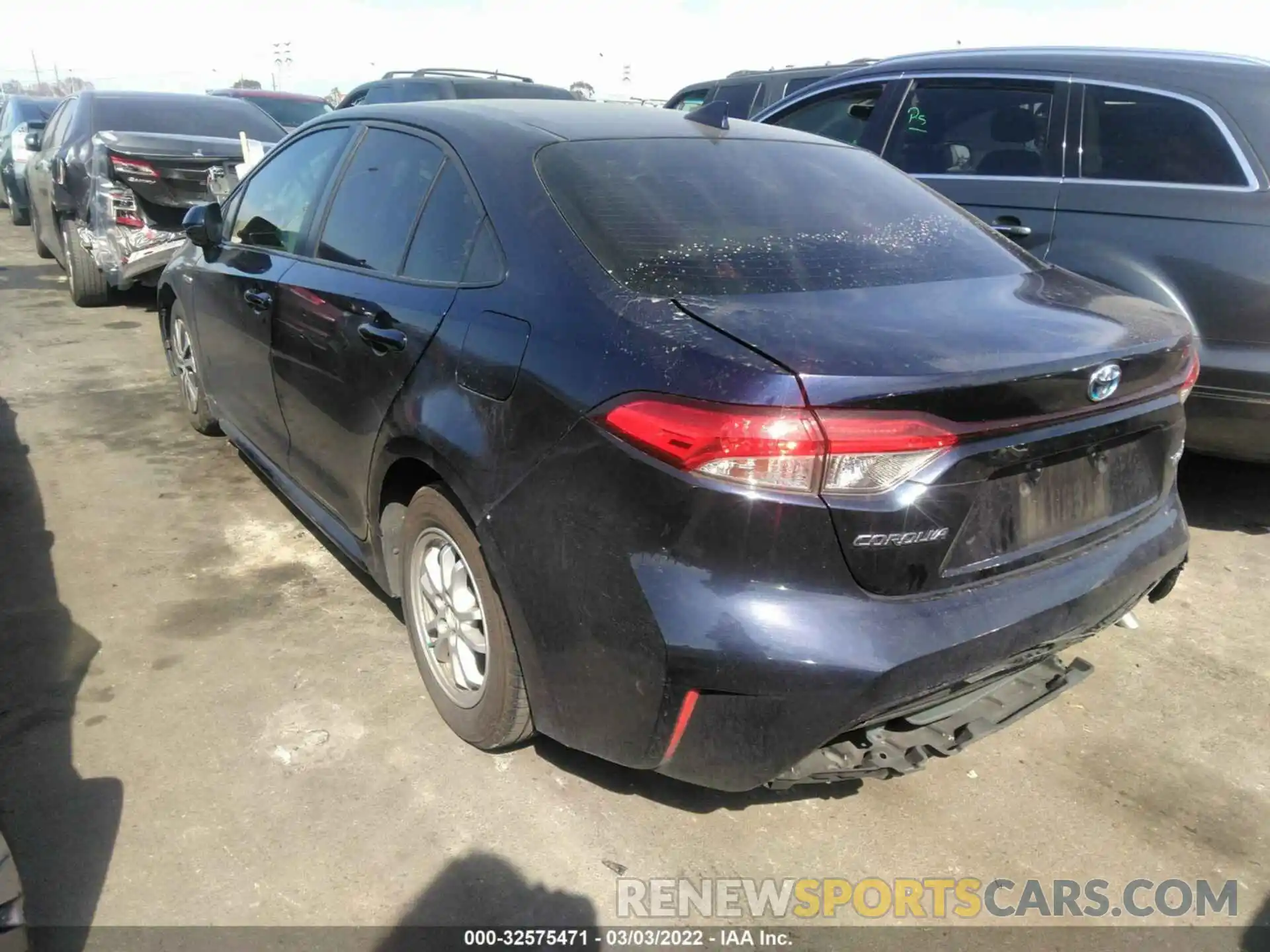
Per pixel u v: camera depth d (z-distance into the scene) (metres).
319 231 3.39
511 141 2.74
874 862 2.41
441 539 2.69
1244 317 3.66
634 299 2.18
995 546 2.14
